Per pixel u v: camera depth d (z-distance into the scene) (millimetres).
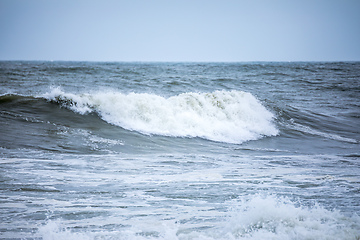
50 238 3992
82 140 10070
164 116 12555
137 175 7301
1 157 8039
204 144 11438
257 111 15109
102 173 7320
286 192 6184
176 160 8984
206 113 13539
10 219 4594
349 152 11492
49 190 5992
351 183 6930
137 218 4766
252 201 4992
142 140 10875
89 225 4473
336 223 4301
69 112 12016
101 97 12555
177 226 4453
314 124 15750
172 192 6094
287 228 4109
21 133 9945
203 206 5332
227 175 7508
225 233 4129
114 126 11648
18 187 6062
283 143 12734
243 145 11945
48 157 8344
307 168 8500
